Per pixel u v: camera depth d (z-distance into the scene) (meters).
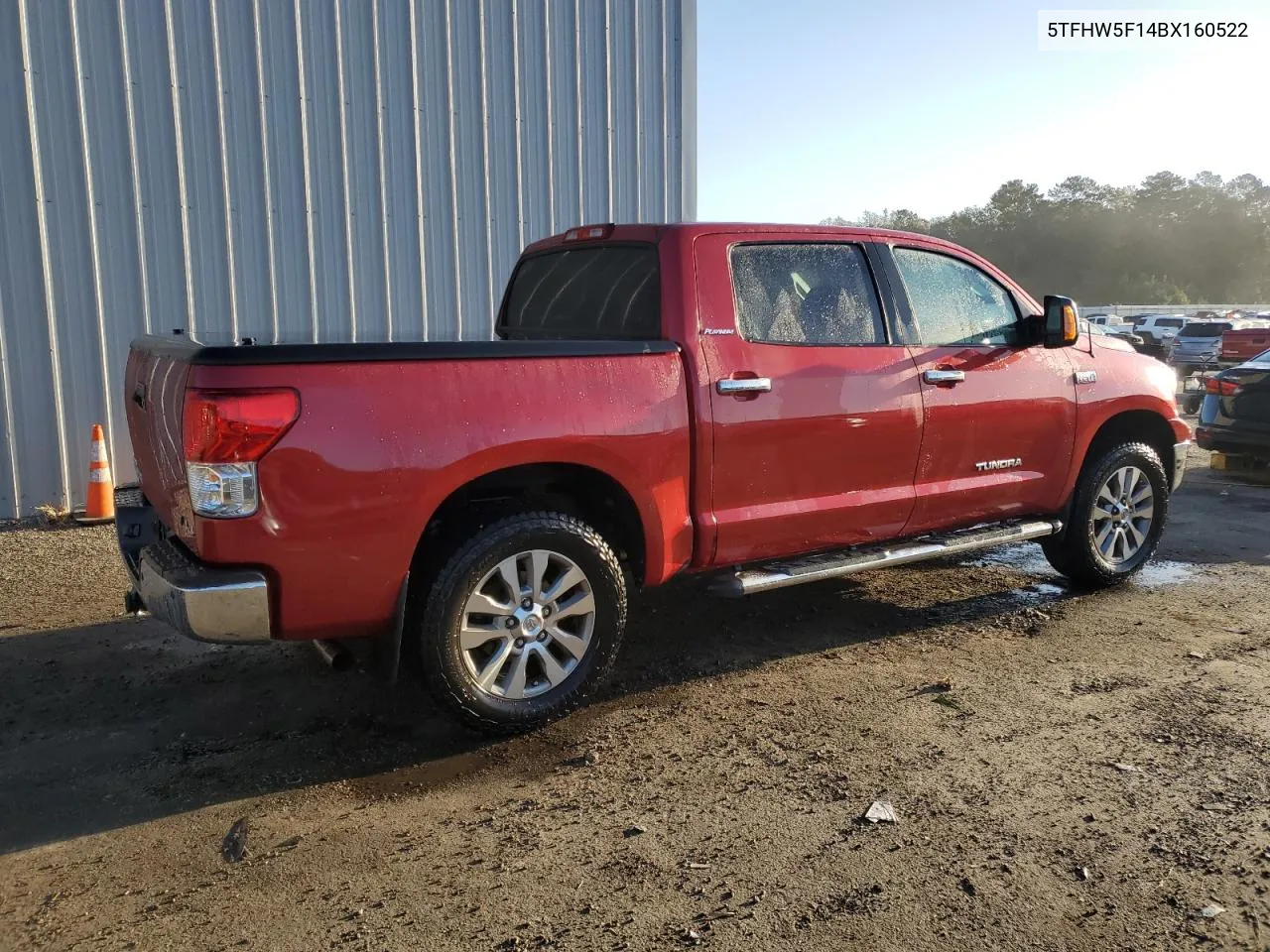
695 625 5.17
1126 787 3.36
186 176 7.91
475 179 9.19
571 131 9.69
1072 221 114.38
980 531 5.13
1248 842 3.02
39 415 7.61
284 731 3.90
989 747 3.68
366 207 8.67
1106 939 2.57
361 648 4.61
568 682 3.87
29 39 7.26
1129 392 5.59
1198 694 4.17
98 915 2.71
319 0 8.25
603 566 3.87
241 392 3.15
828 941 2.56
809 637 4.98
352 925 2.65
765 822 3.16
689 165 10.52
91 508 7.55
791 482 4.35
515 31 9.23
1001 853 2.96
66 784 3.46
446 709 3.64
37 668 4.57
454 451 3.49
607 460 3.83
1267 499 8.90
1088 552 5.55
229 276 8.16
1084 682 4.31
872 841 3.03
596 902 2.74
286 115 8.23
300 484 3.24
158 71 7.72
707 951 2.53
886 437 4.59
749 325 4.26
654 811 3.24
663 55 10.20
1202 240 112.81
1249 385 9.59
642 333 4.25
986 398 4.93
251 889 2.83
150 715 4.06
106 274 7.72
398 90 8.70
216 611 3.19
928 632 5.04
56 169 7.46
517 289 5.50
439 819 3.21
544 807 3.28
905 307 4.77
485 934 2.61
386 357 3.39
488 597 3.68
